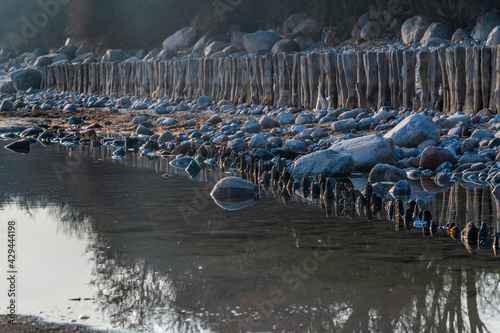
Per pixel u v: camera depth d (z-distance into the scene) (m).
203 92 17.22
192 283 3.77
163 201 6.43
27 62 39.44
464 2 22.25
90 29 35.09
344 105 13.15
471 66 10.84
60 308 3.38
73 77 24.41
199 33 31.14
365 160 8.16
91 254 4.43
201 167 9.04
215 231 5.09
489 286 3.69
